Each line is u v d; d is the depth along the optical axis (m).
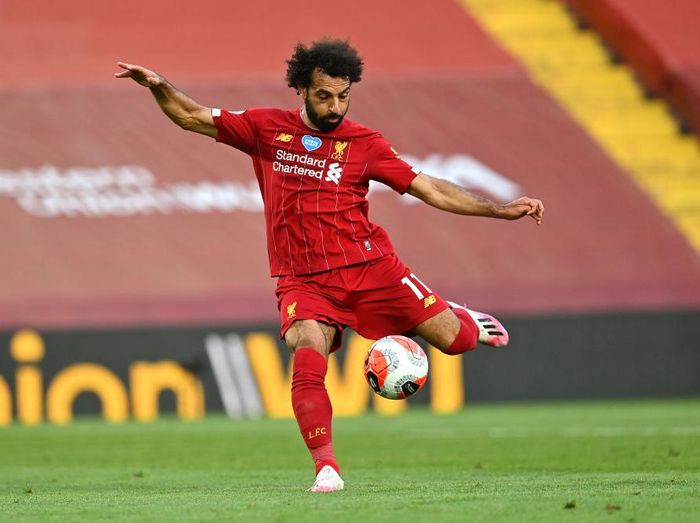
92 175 72.50
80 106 75.75
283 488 24.98
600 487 23.08
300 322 22.56
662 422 49.72
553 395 63.12
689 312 64.25
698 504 19.36
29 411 59.34
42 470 34.53
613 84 82.50
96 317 65.00
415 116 76.62
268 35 82.44
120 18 83.25
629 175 75.00
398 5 85.12
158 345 60.44
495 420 53.50
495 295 67.62
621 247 71.06
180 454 40.19
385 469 32.62
